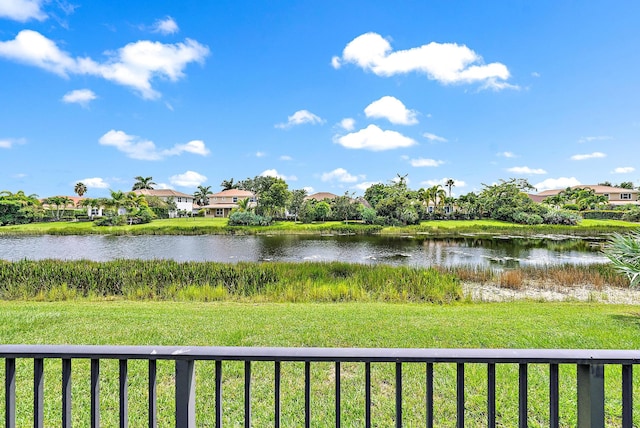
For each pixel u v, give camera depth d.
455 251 22.12
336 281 9.95
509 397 3.10
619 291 10.05
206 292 8.94
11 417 1.21
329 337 4.86
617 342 4.68
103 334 4.95
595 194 58.69
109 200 44.56
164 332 5.05
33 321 5.61
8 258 19.77
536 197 64.12
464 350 1.19
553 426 1.16
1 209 45.03
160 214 55.78
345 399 3.11
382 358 1.18
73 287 9.41
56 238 32.62
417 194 52.69
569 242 27.11
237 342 4.64
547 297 9.51
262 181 52.38
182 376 1.19
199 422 2.76
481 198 49.66
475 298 9.31
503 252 21.45
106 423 2.74
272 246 25.83
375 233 36.44
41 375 1.23
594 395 1.12
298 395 3.19
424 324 5.54
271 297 8.88
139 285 9.51
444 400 3.07
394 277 10.29
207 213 61.59
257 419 2.80
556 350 1.14
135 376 3.51
